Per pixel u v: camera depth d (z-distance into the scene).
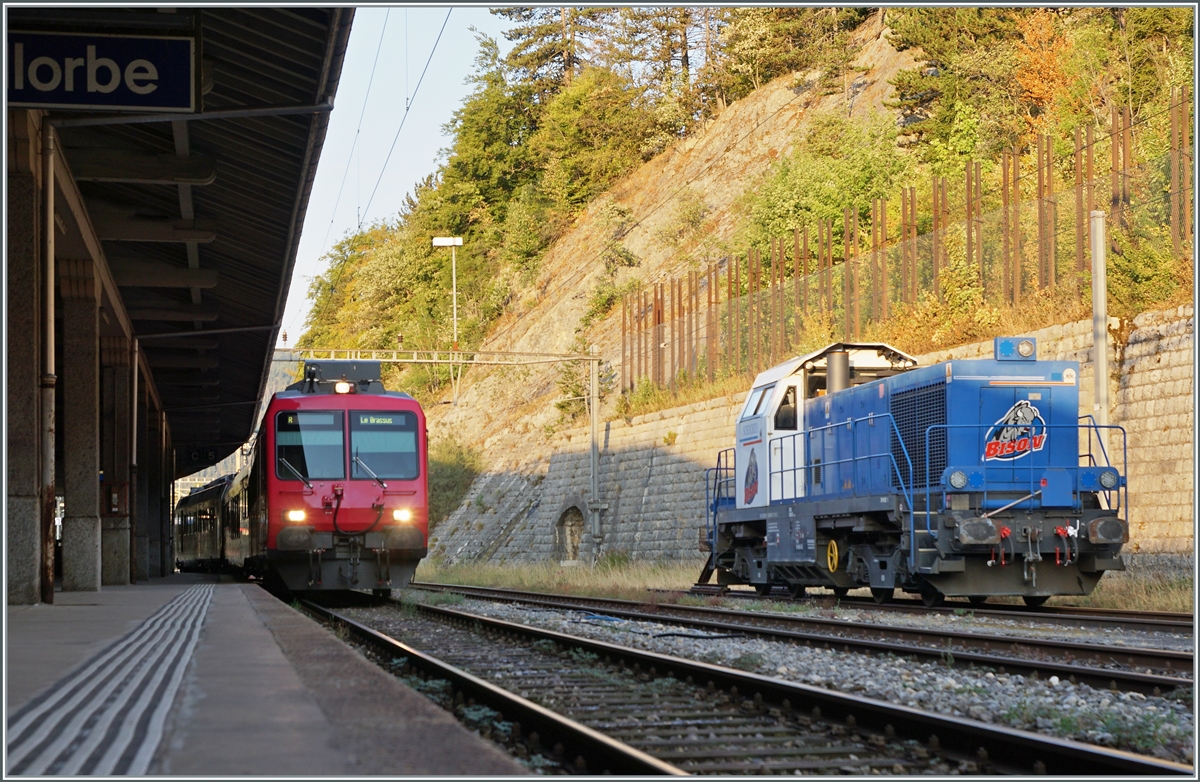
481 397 62.94
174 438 58.72
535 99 86.12
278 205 20.88
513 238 73.19
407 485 20.66
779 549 19.92
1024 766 6.27
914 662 10.34
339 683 6.69
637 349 44.25
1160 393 19.80
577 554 41.84
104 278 23.36
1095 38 37.34
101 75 11.89
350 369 21.84
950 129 42.16
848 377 19.59
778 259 41.53
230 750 4.68
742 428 22.27
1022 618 14.52
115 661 7.92
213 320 30.31
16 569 15.03
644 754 5.82
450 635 14.25
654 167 70.12
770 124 60.28
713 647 11.78
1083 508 16.11
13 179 14.81
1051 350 22.70
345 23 13.09
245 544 26.19
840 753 6.73
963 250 29.64
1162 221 23.84
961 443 15.82
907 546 16.05
